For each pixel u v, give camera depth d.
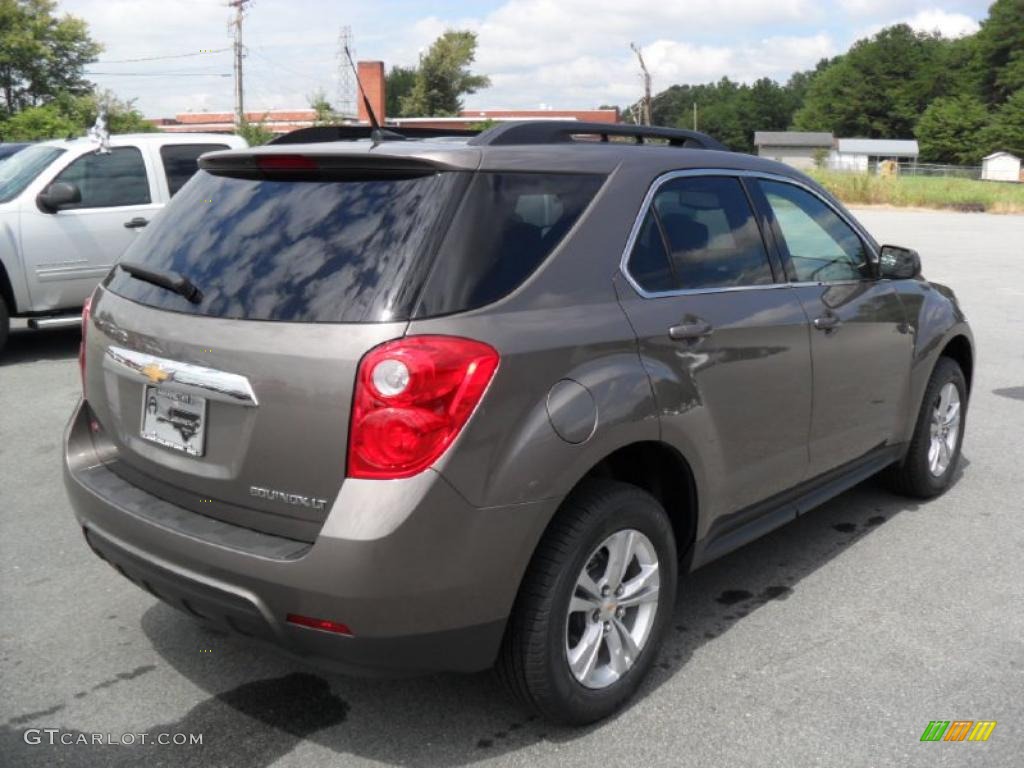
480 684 3.36
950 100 112.56
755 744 3.01
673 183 3.52
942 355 5.26
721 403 3.42
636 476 3.42
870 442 4.52
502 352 2.69
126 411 3.16
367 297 2.66
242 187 3.14
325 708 3.21
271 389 2.68
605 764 2.91
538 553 2.86
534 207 3.00
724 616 3.88
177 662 3.51
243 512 2.79
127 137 9.27
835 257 4.32
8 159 9.62
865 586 4.16
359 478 2.58
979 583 4.20
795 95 170.50
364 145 3.08
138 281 3.21
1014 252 20.25
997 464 5.89
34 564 4.39
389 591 2.56
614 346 3.02
